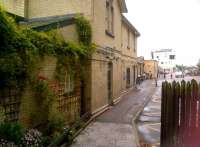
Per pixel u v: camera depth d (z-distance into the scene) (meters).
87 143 8.62
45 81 7.99
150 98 21.78
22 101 7.07
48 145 7.29
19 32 6.87
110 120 12.39
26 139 6.38
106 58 15.85
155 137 9.79
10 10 11.90
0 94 6.18
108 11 16.66
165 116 6.61
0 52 6.04
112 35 17.30
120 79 21.25
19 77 6.77
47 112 8.24
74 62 10.41
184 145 6.23
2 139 5.73
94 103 13.32
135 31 28.56
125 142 8.79
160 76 65.06
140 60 37.97
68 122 10.23
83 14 12.77
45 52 8.20
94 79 13.28
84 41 12.05
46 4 13.46
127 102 19.02
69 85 10.44
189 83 6.14
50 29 9.50
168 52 102.31
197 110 6.09
